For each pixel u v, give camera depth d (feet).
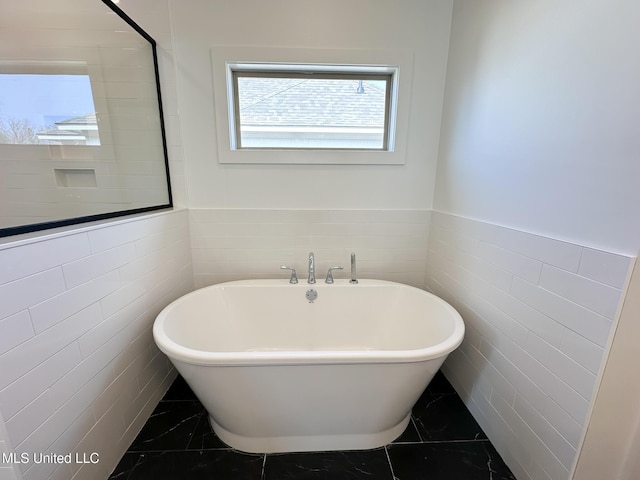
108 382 3.73
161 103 5.40
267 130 5.90
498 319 4.07
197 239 6.07
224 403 3.74
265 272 6.31
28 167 4.79
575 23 2.81
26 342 2.63
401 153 5.82
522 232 3.57
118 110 5.20
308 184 5.94
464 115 4.89
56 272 2.93
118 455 3.90
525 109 3.52
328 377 3.55
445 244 5.57
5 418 2.45
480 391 4.50
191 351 3.39
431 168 5.95
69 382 3.11
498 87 4.01
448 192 5.48
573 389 2.92
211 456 4.00
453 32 5.22
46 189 4.91
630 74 2.32
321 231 6.16
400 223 6.20
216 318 5.45
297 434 4.04
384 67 5.43
